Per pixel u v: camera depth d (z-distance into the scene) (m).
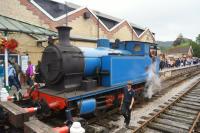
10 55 14.29
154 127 7.61
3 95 7.46
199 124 8.02
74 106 6.98
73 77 7.60
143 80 11.31
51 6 21.23
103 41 10.34
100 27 23.52
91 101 7.39
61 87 7.37
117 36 26.56
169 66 35.41
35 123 5.38
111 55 8.75
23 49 15.14
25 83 14.30
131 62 10.12
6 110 6.23
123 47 11.88
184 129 7.57
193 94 13.72
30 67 12.50
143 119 8.51
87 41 19.03
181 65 40.72
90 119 7.95
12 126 6.43
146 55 11.80
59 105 6.69
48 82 7.60
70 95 6.82
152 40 37.72
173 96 13.03
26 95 8.17
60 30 7.75
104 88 8.24
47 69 7.59
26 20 15.76
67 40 7.80
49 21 17.44
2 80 11.94
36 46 15.92
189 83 19.14
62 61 7.09
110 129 7.36
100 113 8.33
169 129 7.41
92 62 8.41
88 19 21.72
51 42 7.75
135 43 11.59
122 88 9.42
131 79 10.12
